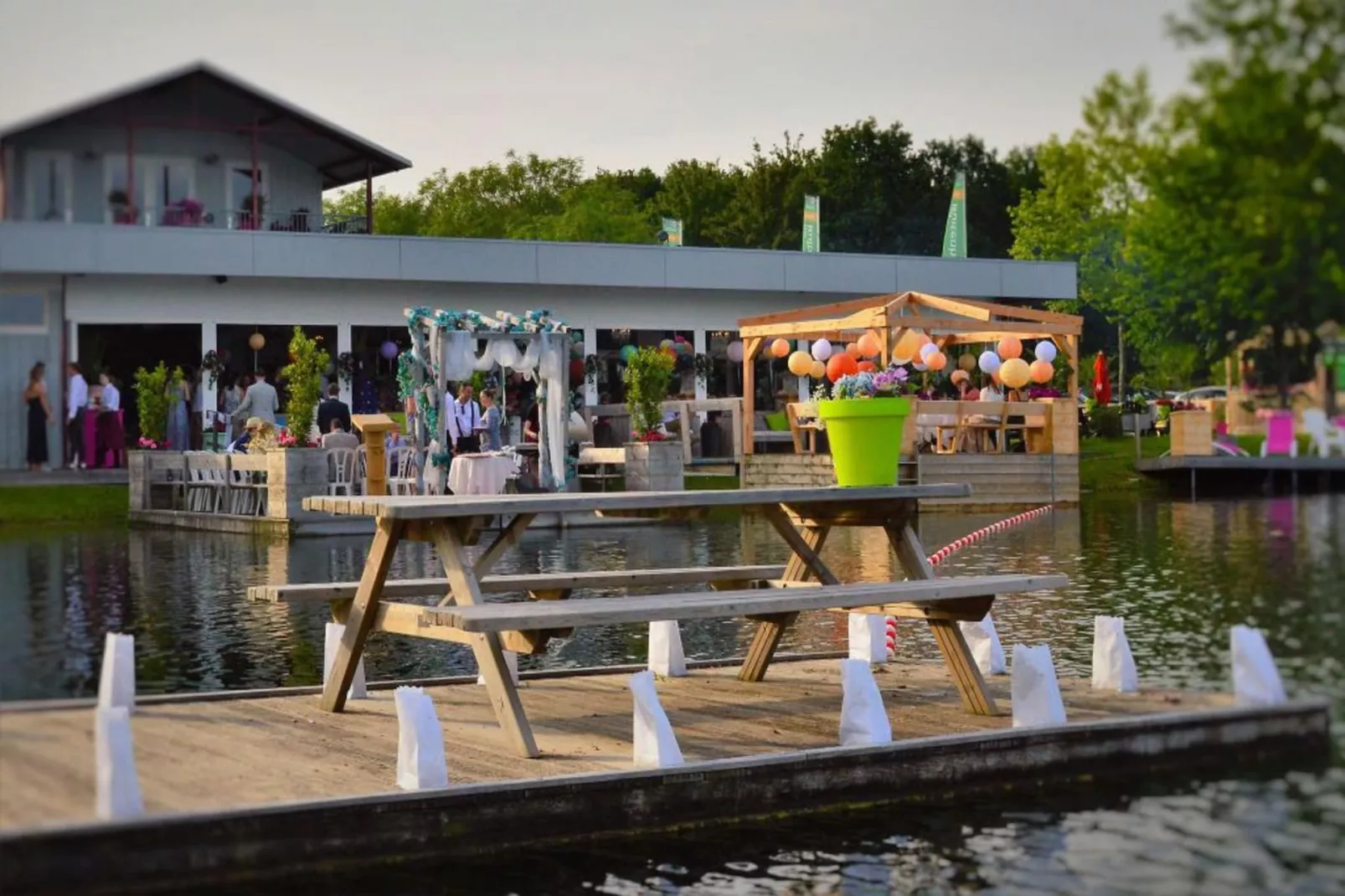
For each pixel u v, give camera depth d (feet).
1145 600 27.58
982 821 16.67
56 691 18.48
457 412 57.98
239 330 71.56
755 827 16.61
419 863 15.30
